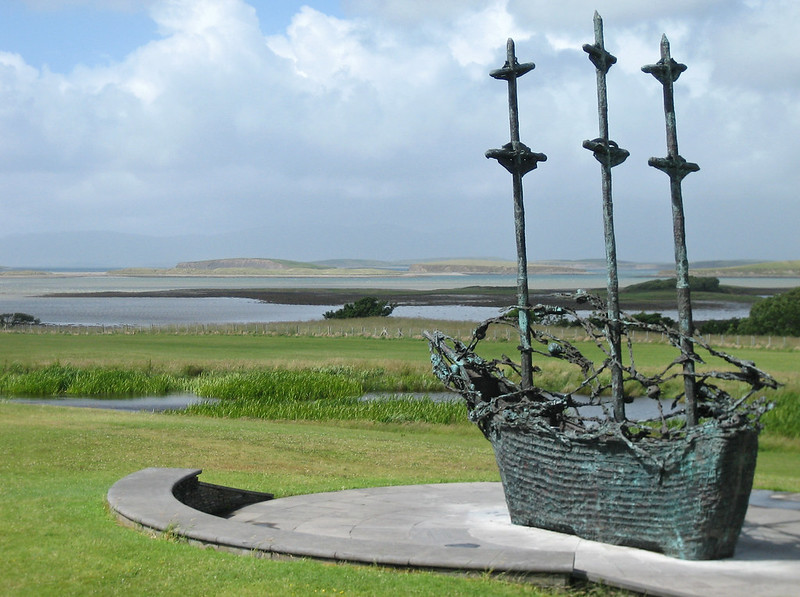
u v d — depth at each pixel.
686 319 10.50
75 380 38.31
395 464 18.59
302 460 18.48
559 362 41.06
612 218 10.95
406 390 37.97
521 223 11.70
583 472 10.38
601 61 10.96
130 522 10.34
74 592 7.86
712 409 10.73
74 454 17.16
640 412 30.08
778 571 9.20
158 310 117.44
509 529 11.05
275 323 72.31
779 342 53.06
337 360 42.66
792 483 16.84
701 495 9.50
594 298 11.48
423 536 10.76
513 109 11.52
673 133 10.67
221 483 14.77
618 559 9.59
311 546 9.09
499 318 12.05
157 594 7.85
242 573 8.41
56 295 177.00
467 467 18.48
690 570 9.21
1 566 8.59
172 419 24.45
